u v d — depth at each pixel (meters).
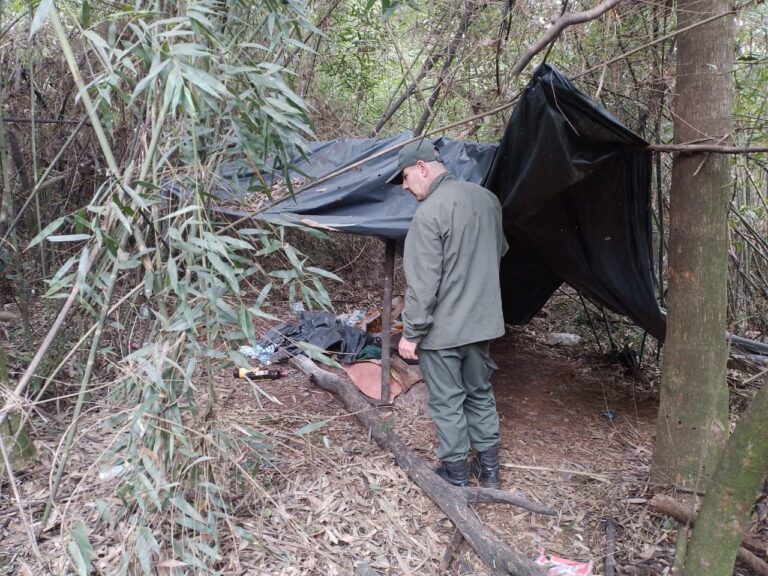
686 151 2.16
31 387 2.74
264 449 2.29
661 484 2.38
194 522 1.78
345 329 3.95
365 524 2.21
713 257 2.19
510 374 3.87
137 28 1.48
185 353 1.89
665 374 2.38
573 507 2.39
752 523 2.11
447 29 3.49
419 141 2.52
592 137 2.28
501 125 3.73
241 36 1.91
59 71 3.52
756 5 2.39
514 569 1.91
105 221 1.61
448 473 2.52
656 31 2.78
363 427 2.96
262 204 2.92
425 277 2.29
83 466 2.36
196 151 1.63
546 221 2.94
